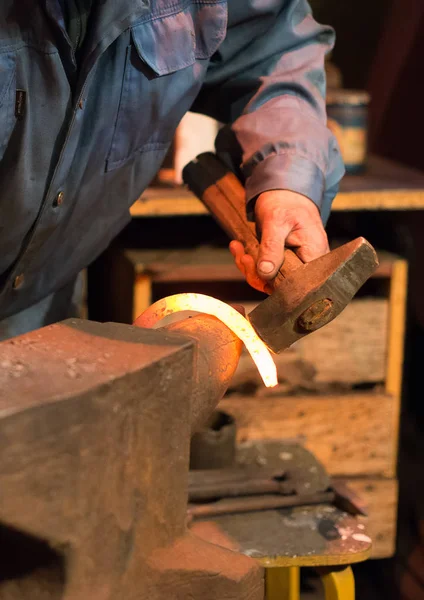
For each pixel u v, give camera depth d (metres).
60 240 1.19
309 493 1.43
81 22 1.00
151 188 1.87
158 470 0.71
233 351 0.86
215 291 1.99
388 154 2.54
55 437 0.60
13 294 1.21
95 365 0.66
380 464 1.93
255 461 1.58
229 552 0.77
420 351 2.50
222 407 1.83
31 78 0.97
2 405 0.58
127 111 1.09
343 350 1.91
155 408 0.69
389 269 1.89
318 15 2.46
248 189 1.18
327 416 1.88
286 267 1.06
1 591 0.63
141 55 1.05
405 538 2.22
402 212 2.29
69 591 0.63
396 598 2.14
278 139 1.18
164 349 0.70
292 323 0.92
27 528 0.59
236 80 1.26
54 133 1.02
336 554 1.27
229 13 1.19
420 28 2.34
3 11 0.93
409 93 2.43
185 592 0.73
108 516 0.66
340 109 2.00
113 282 2.01
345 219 2.25
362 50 2.53
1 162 1.00
